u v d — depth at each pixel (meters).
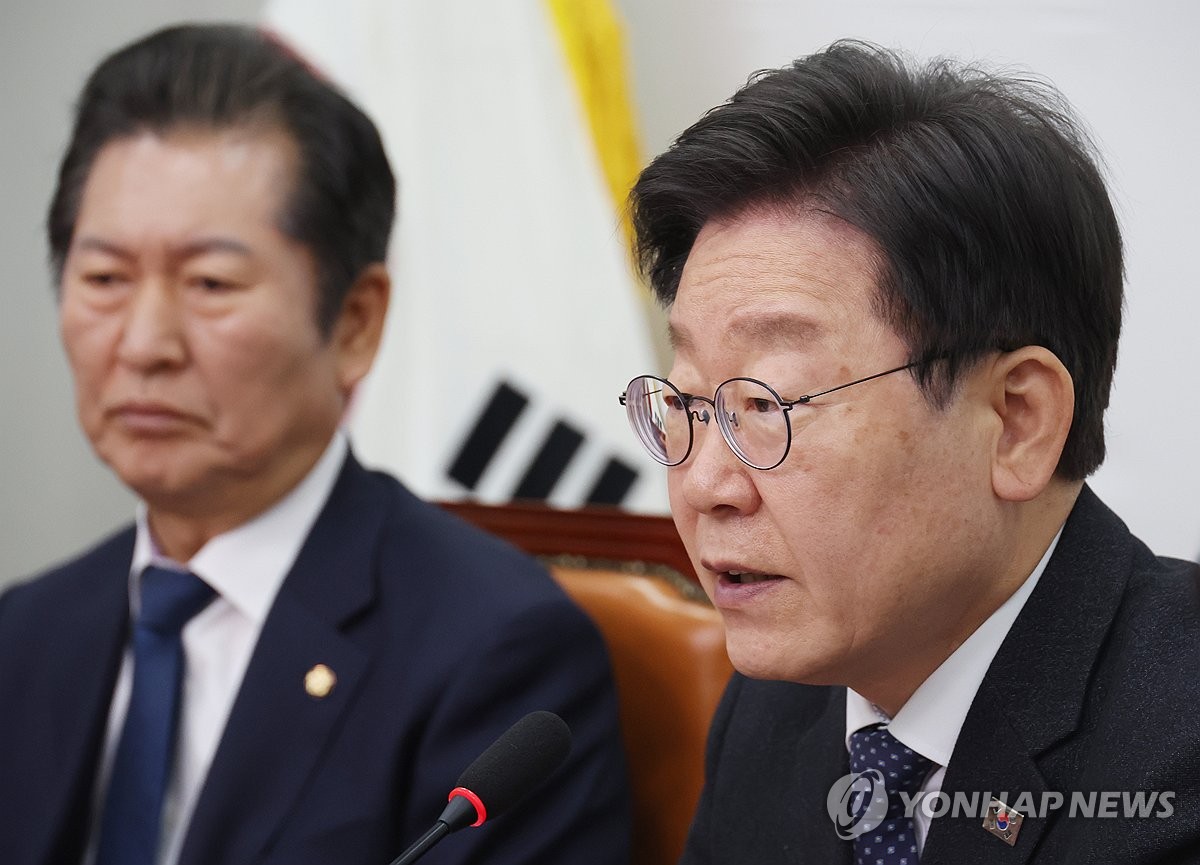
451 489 9.84
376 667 5.77
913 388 3.59
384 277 6.25
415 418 9.91
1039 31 8.73
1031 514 3.90
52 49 12.23
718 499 3.69
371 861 5.47
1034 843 3.76
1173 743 3.54
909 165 3.60
